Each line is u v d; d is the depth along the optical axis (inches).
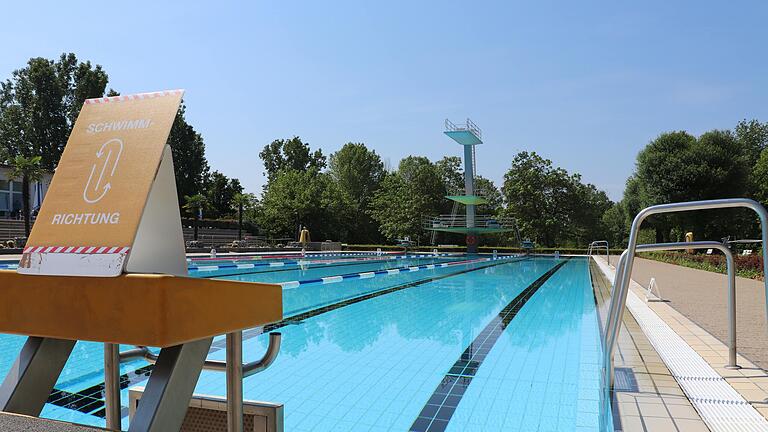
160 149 48.8
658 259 1101.1
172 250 64.1
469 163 1337.4
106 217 46.8
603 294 447.5
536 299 417.4
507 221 1684.3
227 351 57.2
